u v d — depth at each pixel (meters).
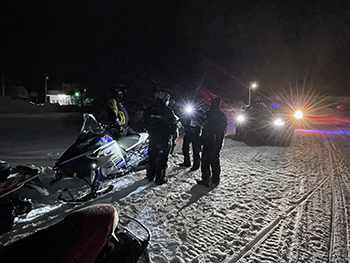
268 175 6.64
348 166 7.87
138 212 4.21
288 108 14.48
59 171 4.59
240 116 12.29
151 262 3.00
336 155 9.45
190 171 6.69
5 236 3.36
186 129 6.91
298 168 7.46
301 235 3.74
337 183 6.15
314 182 6.19
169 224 3.89
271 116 11.94
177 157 8.23
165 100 5.53
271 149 10.28
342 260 3.20
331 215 4.41
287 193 5.39
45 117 23.75
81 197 4.64
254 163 7.88
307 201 5.00
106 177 5.09
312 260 3.18
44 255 1.81
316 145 11.52
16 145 9.76
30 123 18.38
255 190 5.48
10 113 29.31
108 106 5.59
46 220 3.82
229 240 3.54
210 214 4.27
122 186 5.36
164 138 5.49
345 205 4.85
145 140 5.98
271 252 3.31
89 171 4.59
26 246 1.85
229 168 7.20
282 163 8.00
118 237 2.23
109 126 5.59
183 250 3.27
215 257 3.16
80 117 24.00
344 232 3.87
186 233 3.66
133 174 6.18
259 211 4.47
